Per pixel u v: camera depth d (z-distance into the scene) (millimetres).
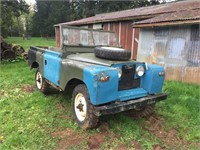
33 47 5551
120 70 3305
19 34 51188
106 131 3369
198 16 6184
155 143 3109
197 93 5336
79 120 3473
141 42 8688
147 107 3875
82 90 3273
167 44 7422
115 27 11977
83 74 3074
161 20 7148
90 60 3551
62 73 3725
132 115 4047
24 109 4180
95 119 3193
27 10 31453
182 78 6980
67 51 4098
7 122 3588
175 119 3924
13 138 3039
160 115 4086
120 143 3074
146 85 3592
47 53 4531
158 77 3580
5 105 4363
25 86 5832
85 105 3301
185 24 6492
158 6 12992
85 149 2924
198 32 6359
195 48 6492
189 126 3688
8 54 10148
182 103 4664
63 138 3166
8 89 5516
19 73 7441
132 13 11805
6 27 21234
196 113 4176
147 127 3598
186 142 3213
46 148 2914
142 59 8695
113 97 3025
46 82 4812
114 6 39938
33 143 3012
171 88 5734
